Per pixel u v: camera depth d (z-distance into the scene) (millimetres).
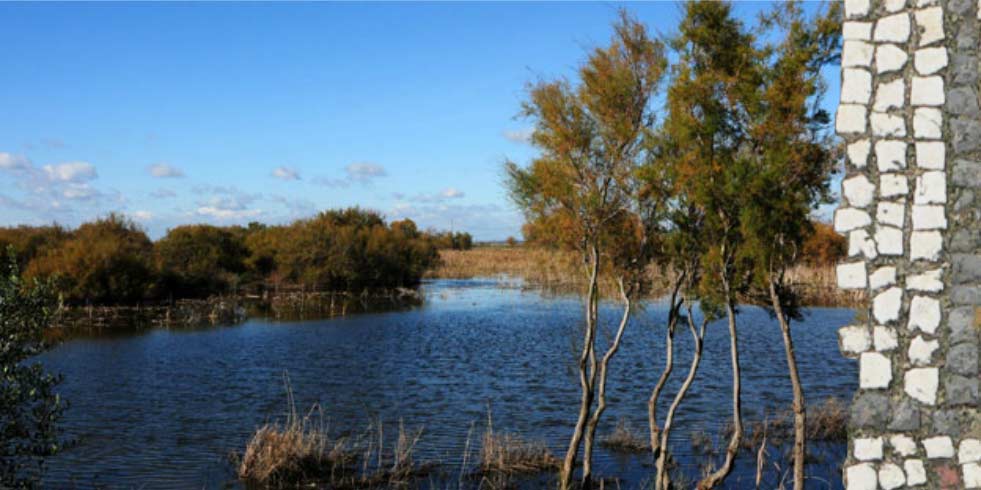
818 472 12680
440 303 41438
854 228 6246
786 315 10633
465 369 22766
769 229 9562
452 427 16172
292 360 24188
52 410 7891
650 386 20047
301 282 48000
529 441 14859
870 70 6234
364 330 30938
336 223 58938
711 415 16781
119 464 13570
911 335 6113
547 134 11648
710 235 10680
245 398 18922
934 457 6055
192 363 23516
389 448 14547
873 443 6164
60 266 36000
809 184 10094
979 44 6062
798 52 9766
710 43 10352
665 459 11180
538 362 23859
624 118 11352
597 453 14102
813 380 20562
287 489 12312
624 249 12023
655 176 10727
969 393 6020
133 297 38250
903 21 6168
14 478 7773
